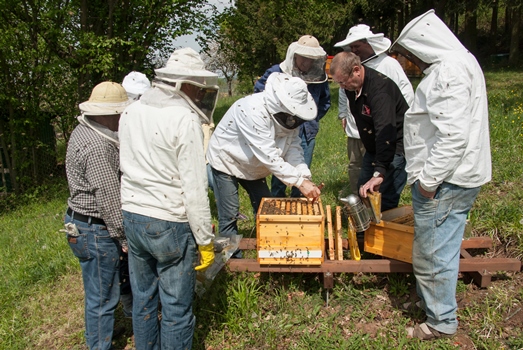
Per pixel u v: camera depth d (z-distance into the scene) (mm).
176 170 2449
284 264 3332
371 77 3533
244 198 5891
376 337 3084
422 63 2777
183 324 2662
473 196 2805
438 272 2869
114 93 2734
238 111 3359
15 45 9062
